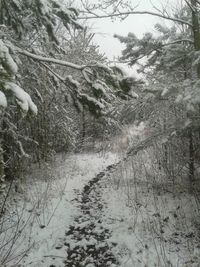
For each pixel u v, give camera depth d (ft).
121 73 18.12
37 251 17.92
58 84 21.24
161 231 20.65
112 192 28.71
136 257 17.84
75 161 38.75
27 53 19.02
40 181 30.07
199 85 18.94
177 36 25.64
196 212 22.89
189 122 21.17
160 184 28.40
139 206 24.77
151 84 23.18
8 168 26.78
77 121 51.03
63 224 21.75
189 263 17.10
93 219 22.94
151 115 25.25
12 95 12.24
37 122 34.17
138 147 25.76
